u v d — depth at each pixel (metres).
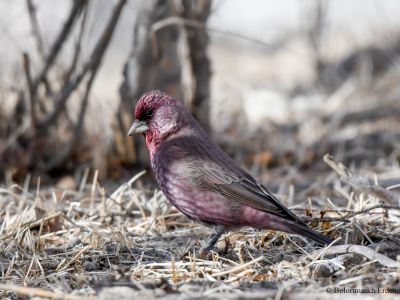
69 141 12.97
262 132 14.64
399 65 18.61
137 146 12.97
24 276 8.35
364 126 15.23
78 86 12.77
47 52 13.62
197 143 9.52
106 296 7.49
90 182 12.77
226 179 9.16
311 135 14.74
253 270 8.20
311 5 18.98
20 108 13.33
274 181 12.81
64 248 9.24
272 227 8.97
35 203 10.26
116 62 20.42
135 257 8.95
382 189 9.70
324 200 10.91
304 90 18.92
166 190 9.57
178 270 8.42
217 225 9.36
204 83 13.18
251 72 21.14
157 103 9.80
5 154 13.07
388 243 8.80
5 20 15.62
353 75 18.73
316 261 8.22
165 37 12.61
